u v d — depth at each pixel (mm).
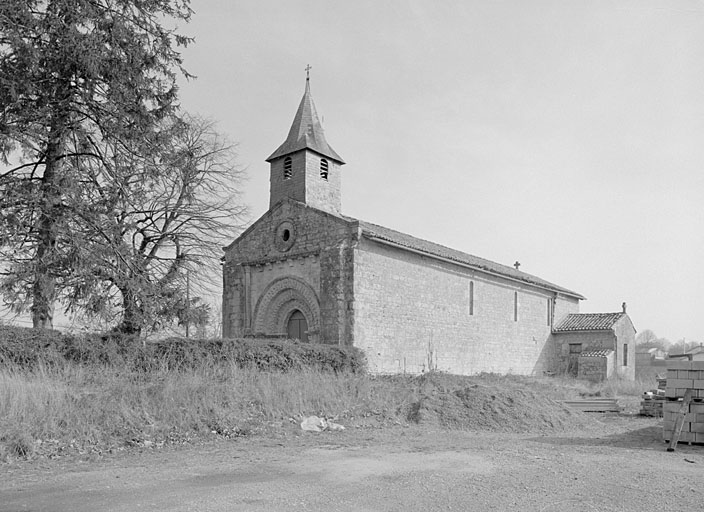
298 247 25031
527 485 7922
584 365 35844
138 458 9930
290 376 16500
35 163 18438
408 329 25359
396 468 8984
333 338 22750
